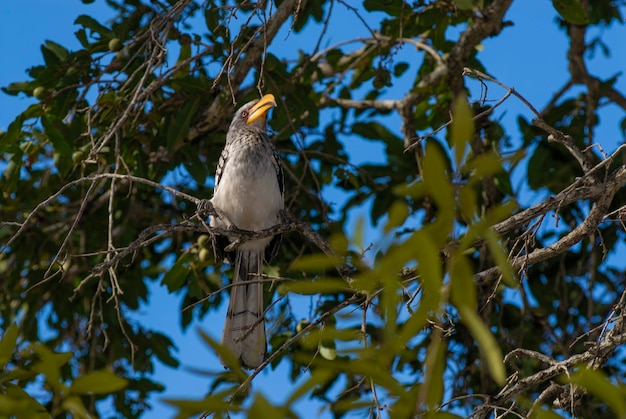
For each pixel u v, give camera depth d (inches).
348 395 382.9
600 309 472.7
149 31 388.5
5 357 180.7
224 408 139.9
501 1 437.4
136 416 476.4
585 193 287.0
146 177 449.7
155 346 484.1
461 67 462.3
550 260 486.6
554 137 290.5
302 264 139.3
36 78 415.8
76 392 161.9
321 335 148.6
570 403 272.7
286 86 435.8
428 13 442.0
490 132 464.1
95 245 493.7
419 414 157.9
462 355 442.3
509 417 328.2
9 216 475.5
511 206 131.4
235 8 344.2
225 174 421.4
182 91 438.9
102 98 402.6
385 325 134.6
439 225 126.3
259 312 392.8
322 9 425.7
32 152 424.5
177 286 431.5
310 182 490.3
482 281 291.3
